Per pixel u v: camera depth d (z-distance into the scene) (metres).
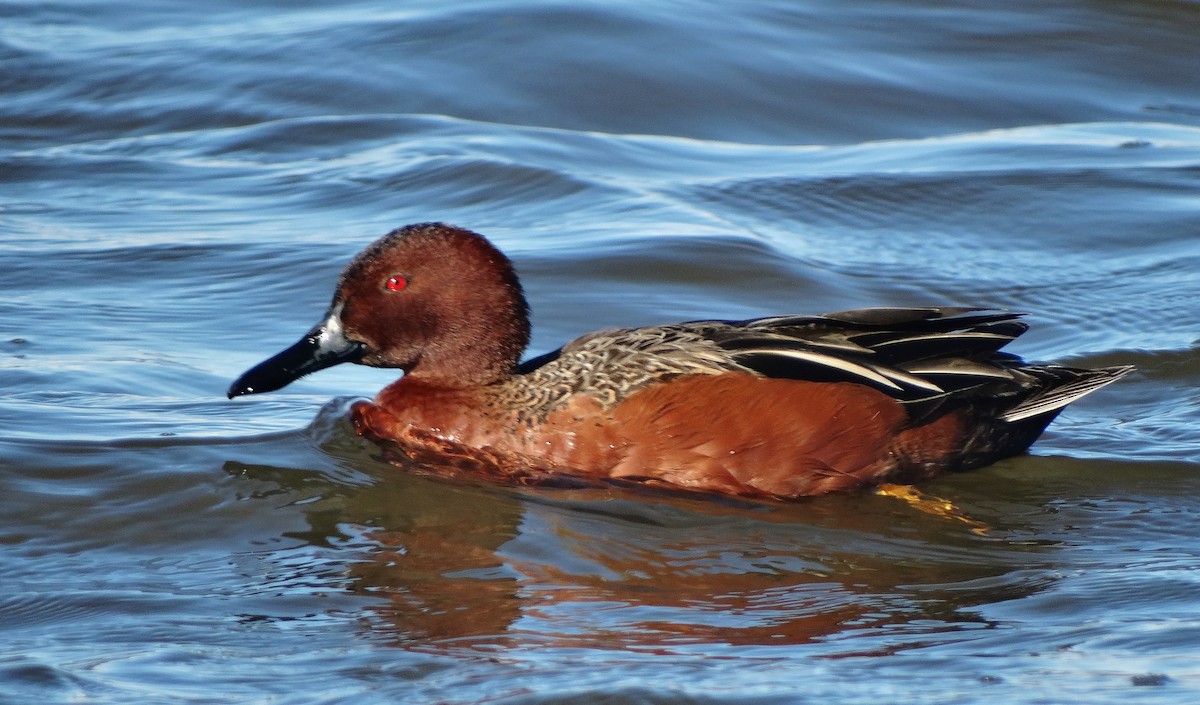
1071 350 15.08
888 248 18.09
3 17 25.38
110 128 21.78
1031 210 19.16
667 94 22.88
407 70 23.36
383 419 12.59
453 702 7.97
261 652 8.73
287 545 10.53
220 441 12.30
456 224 18.48
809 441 11.54
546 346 15.19
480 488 11.67
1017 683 8.22
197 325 15.37
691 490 11.62
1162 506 11.62
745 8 25.67
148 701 8.03
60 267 16.67
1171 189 19.84
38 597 9.51
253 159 20.81
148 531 10.69
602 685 8.16
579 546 10.60
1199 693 8.04
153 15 25.81
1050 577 10.16
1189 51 25.12
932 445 11.85
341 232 18.17
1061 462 12.45
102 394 13.27
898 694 8.05
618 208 18.97
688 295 16.47
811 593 9.84
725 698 8.00
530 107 22.50
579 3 25.25
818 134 22.17
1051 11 26.19
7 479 11.27
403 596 9.67
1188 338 15.26
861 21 25.56
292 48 24.09
